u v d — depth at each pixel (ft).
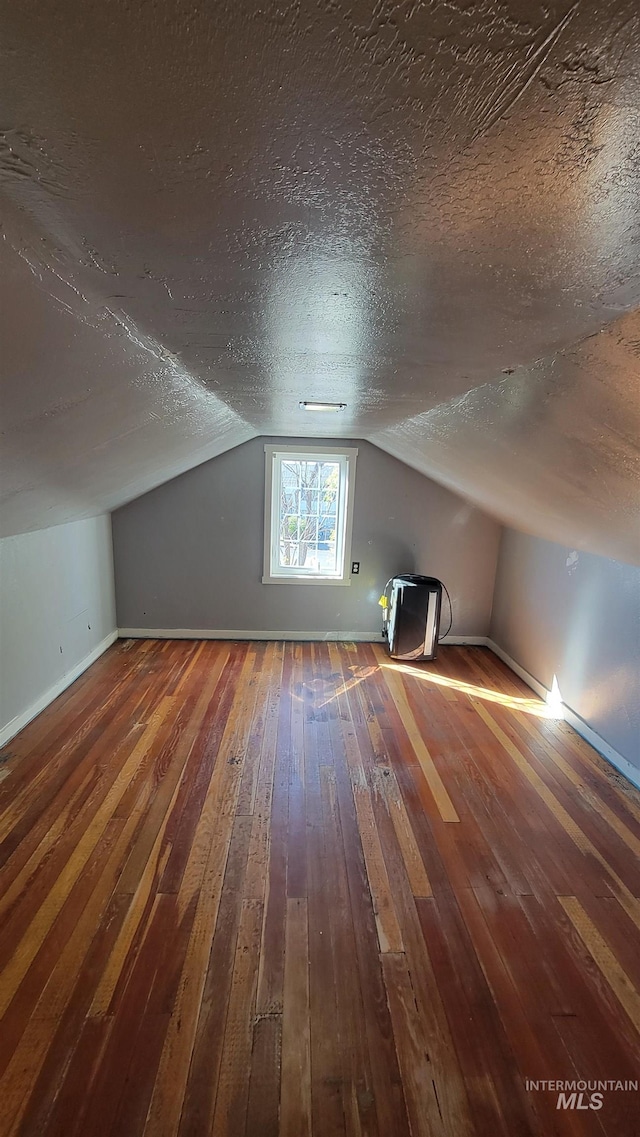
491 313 2.77
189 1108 3.71
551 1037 4.25
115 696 10.23
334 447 12.91
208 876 5.77
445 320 2.98
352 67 1.22
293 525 13.62
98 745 8.41
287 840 6.39
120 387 4.34
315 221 1.95
